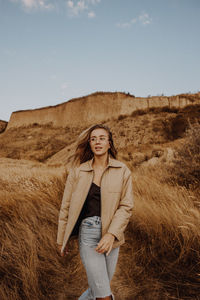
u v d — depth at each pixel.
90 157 1.73
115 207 1.45
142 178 5.34
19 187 5.36
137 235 3.04
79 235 1.50
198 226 2.41
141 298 1.97
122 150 29.80
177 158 5.32
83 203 1.48
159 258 2.38
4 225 3.13
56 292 2.10
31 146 48.75
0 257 2.34
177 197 3.41
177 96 44.47
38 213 3.63
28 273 2.09
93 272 1.32
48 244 2.76
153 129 33.88
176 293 1.96
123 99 49.31
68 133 50.19
